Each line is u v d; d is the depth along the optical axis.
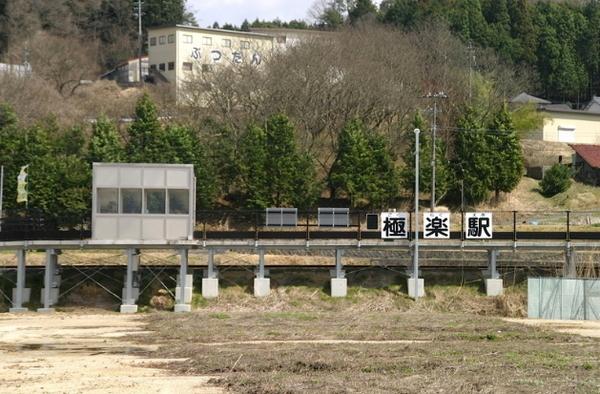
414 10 97.56
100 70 106.19
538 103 84.31
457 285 42.16
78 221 51.50
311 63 68.00
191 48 94.25
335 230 48.09
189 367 22.42
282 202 57.72
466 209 63.34
